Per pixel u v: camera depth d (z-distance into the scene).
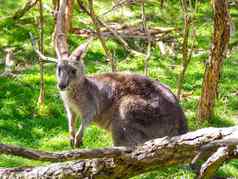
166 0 15.63
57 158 6.03
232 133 6.00
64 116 10.27
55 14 11.95
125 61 12.45
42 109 10.36
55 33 9.33
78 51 8.88
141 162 6.34
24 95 10.86
